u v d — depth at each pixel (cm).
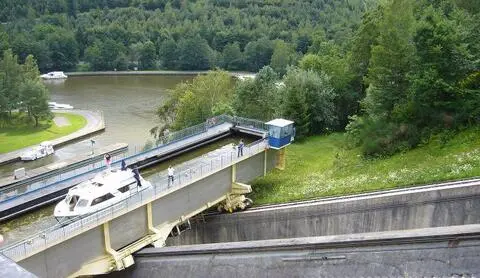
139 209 2789
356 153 3947
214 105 6100
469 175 2733
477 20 3522
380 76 3841
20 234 2534
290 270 2142
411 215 2691
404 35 3822
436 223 2623
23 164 6638
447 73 3366
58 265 2389
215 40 15562
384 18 4119
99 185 2688
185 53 14475
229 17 17012
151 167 3516
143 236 2842
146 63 14688
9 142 7494
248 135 4150
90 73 14075
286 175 3994
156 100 10475
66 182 3059
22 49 13638
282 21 16588
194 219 3569
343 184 3303
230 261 2316
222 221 3462
